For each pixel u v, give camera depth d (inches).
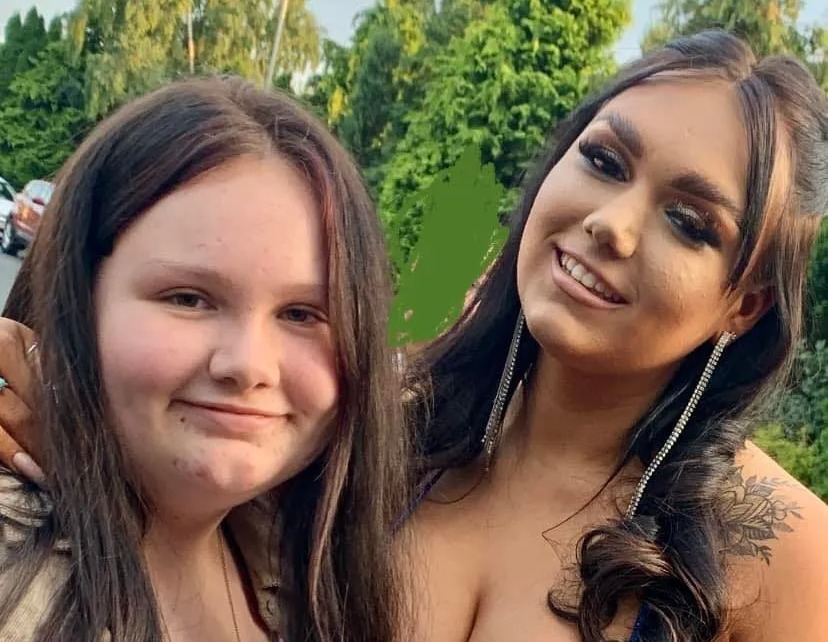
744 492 46.3
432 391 53.1
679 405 47.9
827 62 200.1
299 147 32.3
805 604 43.4
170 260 29.8
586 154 44.1
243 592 39.3
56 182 32.6
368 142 308.2
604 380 46.9
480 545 48.2
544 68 246.1
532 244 45.6
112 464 30.9
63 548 30.4
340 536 39.2
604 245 42.2
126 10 304.5
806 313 51.5
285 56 343.9
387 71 310.0
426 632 45.4
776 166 41.8
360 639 40.3
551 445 49.9
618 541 44.6
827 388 130.4
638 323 42.8
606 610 44.0
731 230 42.2
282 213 31.3
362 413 36.3
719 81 42.4
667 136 42.0
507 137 239.9
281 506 40.1
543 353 50.2
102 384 30.8
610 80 46.6
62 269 31.0
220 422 30.6
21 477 31.6
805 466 129.0
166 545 35.0
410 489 49.3
